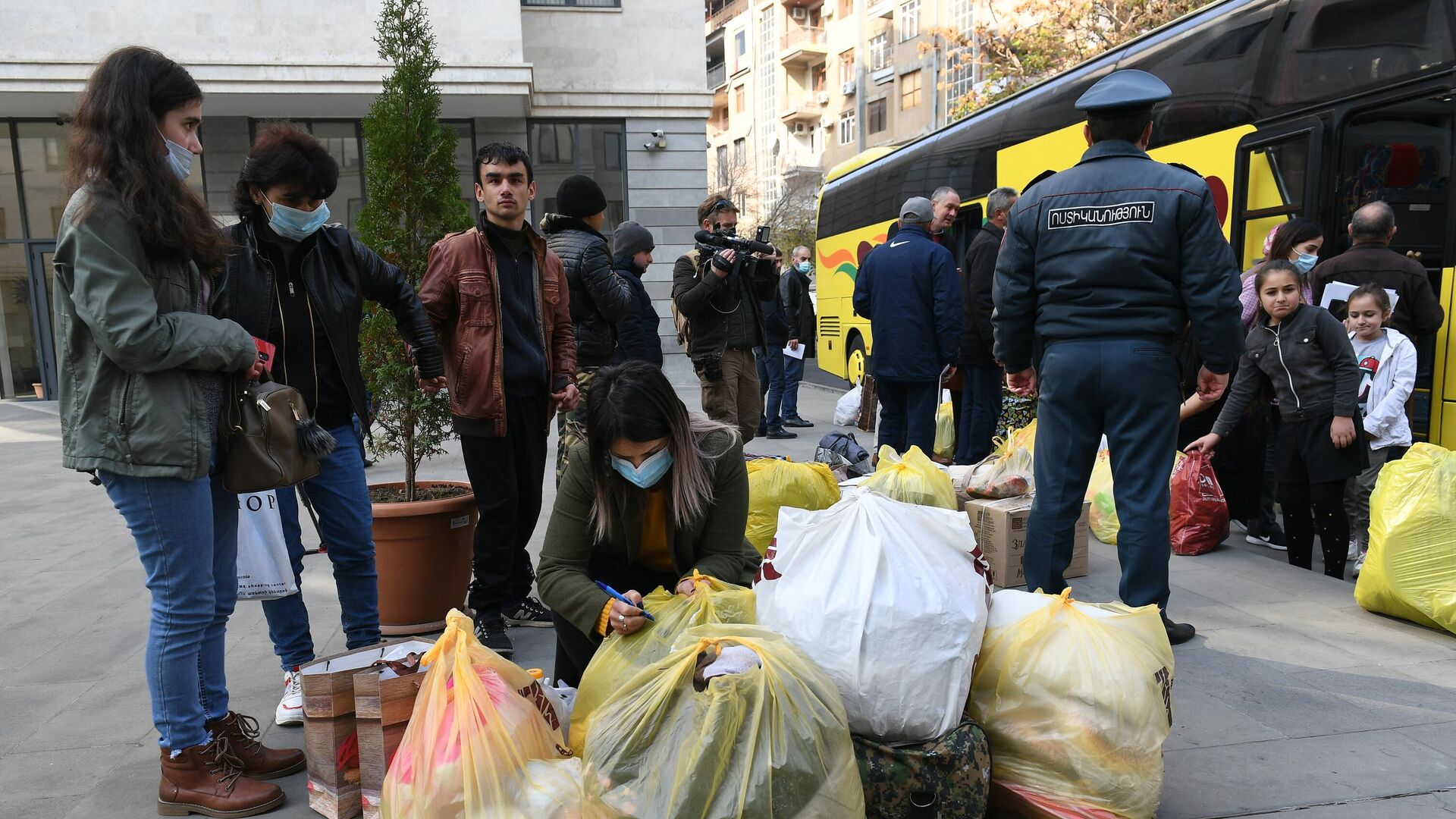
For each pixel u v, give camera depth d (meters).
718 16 55.12
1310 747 2.86
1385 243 5.14
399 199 4.05
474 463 3.70
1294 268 4.67
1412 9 5.28
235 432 2.57
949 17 33.16
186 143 2.46
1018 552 4.55
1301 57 5.97
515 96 14.27
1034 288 3.74
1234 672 3.43
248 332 2.87
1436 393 5.21
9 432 12.27
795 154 45.75
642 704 2.03
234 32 13.59
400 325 3.47
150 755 3.01
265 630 4.20
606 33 15.64
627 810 1.89
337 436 3.14
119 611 4.61
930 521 2.49
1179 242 3.37
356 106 14.43
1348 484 5.11
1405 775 2.69
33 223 15.48
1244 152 6.40
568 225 4.48
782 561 2.43
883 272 5.93
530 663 3.64
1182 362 5.55
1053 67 20.64
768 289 5.83
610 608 2.49
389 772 2.08
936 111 33.84
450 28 13.91
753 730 1.91
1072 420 3.61
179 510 2.45
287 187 2.87
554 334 4.01
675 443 2.57
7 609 4.69
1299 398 4.65
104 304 2.22
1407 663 3.51
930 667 2.23
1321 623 3.95
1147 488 3.55
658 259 16.27
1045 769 2.35
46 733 3.19
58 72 13.37
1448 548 3.77
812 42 45.56
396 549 3.79
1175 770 2.73
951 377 7.10
